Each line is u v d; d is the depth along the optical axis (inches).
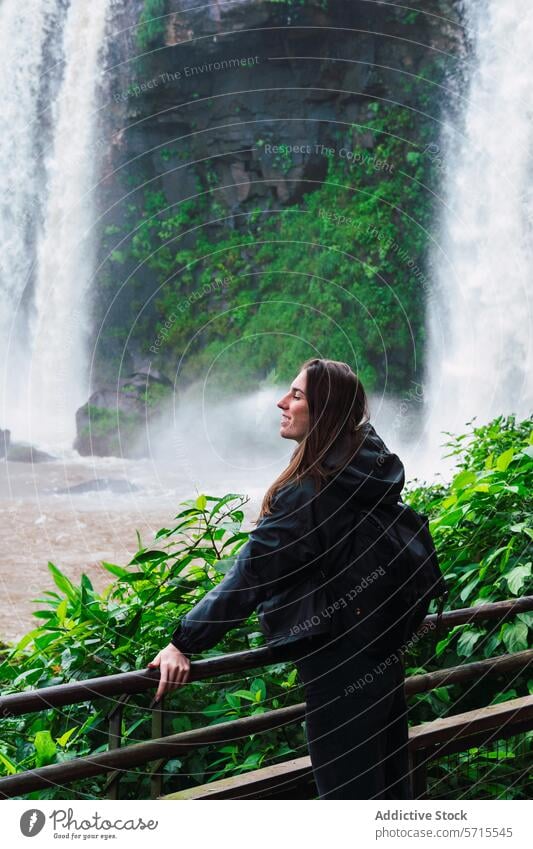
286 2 658.2
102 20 732.7
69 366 784.9
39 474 569.6
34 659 81.4
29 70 764.0
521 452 108.3
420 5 646.5
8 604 270.2
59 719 77.7
